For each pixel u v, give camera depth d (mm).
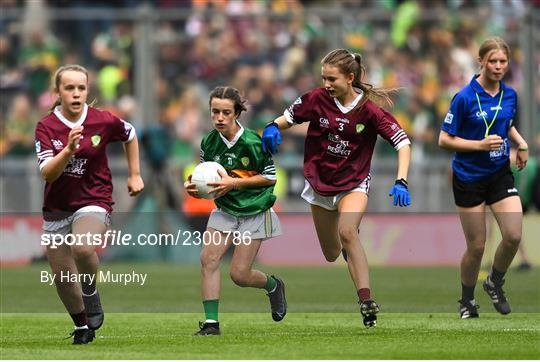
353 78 27766
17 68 63562
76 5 67250
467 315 32469
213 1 69375
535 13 59812
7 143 61125
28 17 64250
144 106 60219
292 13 62125
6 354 23359
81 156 25672
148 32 60531
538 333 27531
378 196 58969
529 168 50031
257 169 27922
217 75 64688
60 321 32625
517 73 64188
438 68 66438
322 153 28359
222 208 27875
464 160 31625
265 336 27047
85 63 63688
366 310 26656
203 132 63312
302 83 65562
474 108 31266
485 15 64812
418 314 33656
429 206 58938
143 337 27234
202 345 24922
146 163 56062
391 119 27938
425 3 71312
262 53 65750
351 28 64312
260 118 64562
